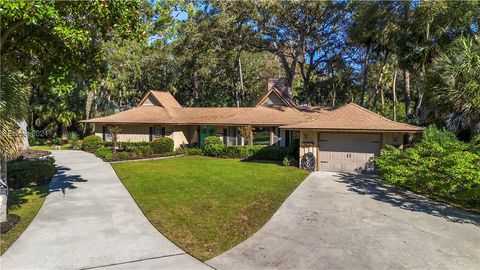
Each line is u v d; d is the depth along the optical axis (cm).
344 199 1222
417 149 1401
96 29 930
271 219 981
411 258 712
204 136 2900
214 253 738
